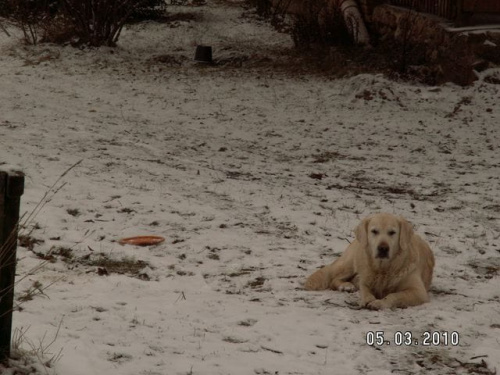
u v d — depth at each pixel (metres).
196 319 6.67
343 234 10.45
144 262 8.58
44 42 28.75
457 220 11.52
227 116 20.09
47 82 23.61
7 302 5.01
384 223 7.27
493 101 20.94
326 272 7.98
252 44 29.28
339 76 23.83
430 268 7.96
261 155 16.08
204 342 6.05
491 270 9.05
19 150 14.05
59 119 18.36
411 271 7.36
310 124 19.38
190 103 21.48
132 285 7.62
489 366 5.76
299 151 16.66
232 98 22.12
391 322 6.73
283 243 9.77
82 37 28.30
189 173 13.71
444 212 11.99
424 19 23.95
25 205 10.31
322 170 14.95
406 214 11.76
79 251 8.72
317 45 26.95
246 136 17.97
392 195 13.09
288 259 9.01
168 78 24.58
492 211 12.16
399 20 24.84
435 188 13.68
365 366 5.74
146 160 14.52
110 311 6.70
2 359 5.04
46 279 7.54
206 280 8.09
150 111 20.42
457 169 15.29
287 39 29.95
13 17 30.83
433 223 11.26
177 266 8.48
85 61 26.53
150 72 25.41
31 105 20.03
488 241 10.41
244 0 38.84
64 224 9.77
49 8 30.66
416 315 6.96
